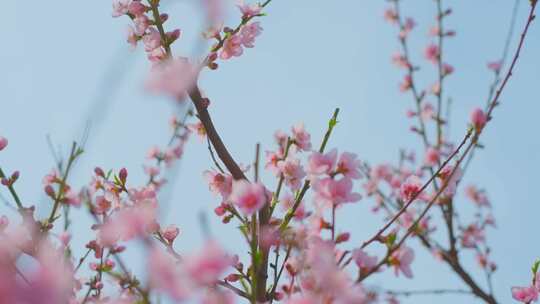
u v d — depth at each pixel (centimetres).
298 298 459
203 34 717
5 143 754
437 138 1330
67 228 634
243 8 725
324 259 459
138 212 447
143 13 722
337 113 638
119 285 527
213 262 389
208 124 683
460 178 625
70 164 595
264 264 602
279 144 752
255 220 521
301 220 666
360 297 445
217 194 675
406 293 634
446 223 1209
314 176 535
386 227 520
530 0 660
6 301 277
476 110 590
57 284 289
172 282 382
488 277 1116
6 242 308
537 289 648
